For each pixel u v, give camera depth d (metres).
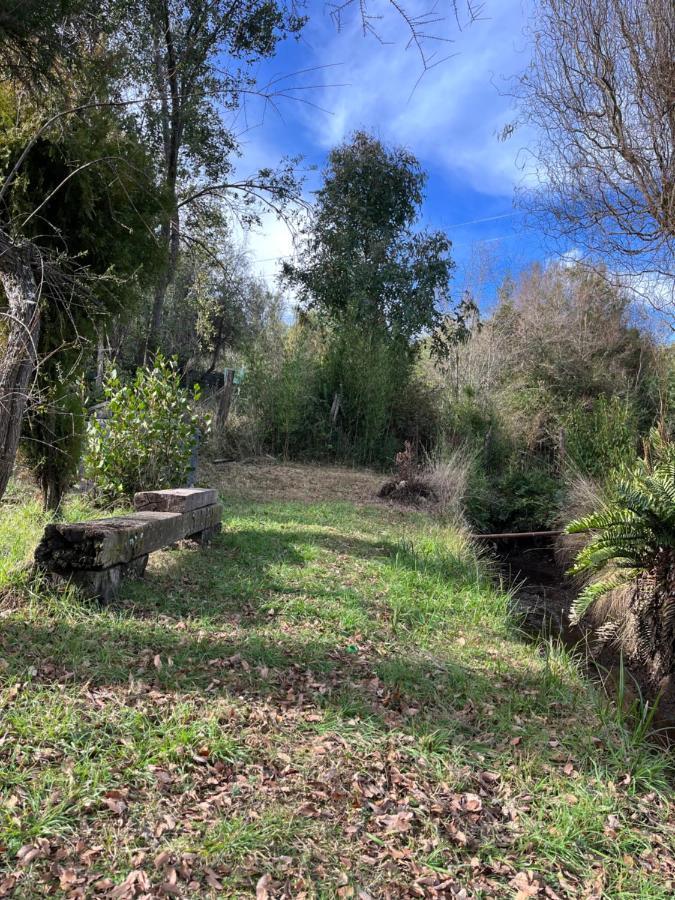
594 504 9.26
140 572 5.16
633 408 13.86
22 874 2.16
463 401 18.25
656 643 5.40
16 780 2.57
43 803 2.48
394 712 3.64
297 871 2.37
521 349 23.31
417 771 3.10
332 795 2.82
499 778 3.19
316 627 4.75
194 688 3.49
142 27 10.02
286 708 3.48
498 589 7.08
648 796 3.27
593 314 22.77
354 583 6.06
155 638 4.04
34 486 7.52
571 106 8.27
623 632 6.07
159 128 12.20
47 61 5.39
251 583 5.43
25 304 4.56
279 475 13.62
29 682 3.25
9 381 4.44
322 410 17.84
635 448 11.08
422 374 23.34
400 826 2.68
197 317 21.84
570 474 11.66
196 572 5.58
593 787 3.23
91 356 6.57
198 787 2.74
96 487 7.34
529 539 11.35
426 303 19.86
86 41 5.95
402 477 12.82
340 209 18.56
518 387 20.84
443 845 2.62
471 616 5.80
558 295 24.31
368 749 3.21
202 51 11.29
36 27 5.12
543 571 9.36
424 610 5.66
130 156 6.13
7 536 5.29
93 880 2.18
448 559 7.55
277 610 4.97
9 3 4.90
